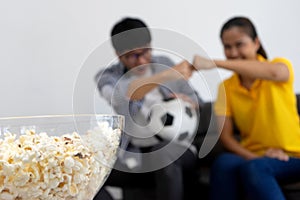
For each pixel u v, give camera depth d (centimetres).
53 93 228
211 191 170
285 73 180
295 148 183
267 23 274
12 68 221
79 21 234
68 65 231
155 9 250
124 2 244
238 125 197
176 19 254
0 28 218
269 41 275
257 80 186
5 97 218
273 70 178
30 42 224
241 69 175
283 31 278
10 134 42
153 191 169
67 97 230
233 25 194
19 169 39
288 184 166
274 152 177
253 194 156
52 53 228
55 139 42
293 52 280
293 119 185
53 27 229
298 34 281
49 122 43
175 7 254
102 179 46
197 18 258
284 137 183
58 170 40
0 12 219
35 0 225
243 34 192
